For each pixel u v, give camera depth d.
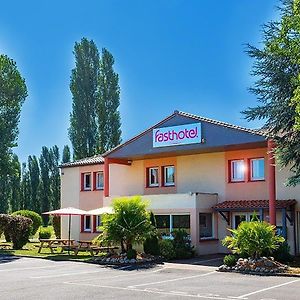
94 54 51.84
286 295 13.08
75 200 34.41
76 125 50.47
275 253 20.61
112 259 21.91
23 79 37.91
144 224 22.66
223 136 25.00
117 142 49.28
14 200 64.25
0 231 30.66
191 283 15.55
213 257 24.36
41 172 66.38
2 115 36.66
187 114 26.69
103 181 32.94
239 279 16.50
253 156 26.28
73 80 51.41
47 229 40.53
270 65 20.62
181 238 24.38
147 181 31.00
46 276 17.52
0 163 35.75
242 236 19.06
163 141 27.48
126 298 12.68
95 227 32.69
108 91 50.16
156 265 20.94
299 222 24.36
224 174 27.36
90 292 13.72
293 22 15.03
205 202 26.23
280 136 21.34
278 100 20.67
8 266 20.98
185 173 29.12
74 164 34.59
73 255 25.47
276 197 25.23
